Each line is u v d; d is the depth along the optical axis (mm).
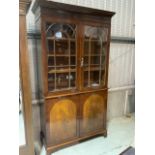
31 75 2143
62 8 1681
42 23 1640
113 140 2270
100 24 1974
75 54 1903
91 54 2033
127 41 2875
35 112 2225
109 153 1988
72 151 2018
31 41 2072
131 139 2293
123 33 2818
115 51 2797
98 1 2428
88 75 2062
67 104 1933
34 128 2248
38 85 2182
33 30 2053
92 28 1957
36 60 2137
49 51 1764
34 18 2021
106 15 1972
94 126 2217
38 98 2215
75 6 1728
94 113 2176
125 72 3002
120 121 2885
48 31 1707
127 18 2797
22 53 1466
